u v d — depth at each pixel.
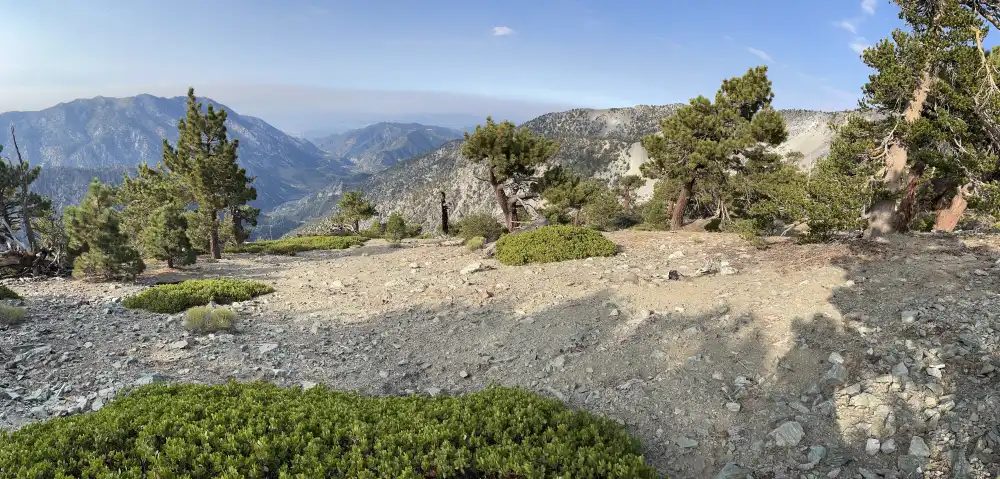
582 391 8.99
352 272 24.45
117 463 5.98
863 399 6.91
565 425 7.07
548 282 17.05
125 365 10.58
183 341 12.30
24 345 11.49
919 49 14.13
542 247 21.56
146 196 37.28
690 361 9.16
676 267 16.62
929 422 6.21
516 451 6.45
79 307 15.97
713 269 15.16
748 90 27.45
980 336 7.66
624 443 6.73
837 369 7.64
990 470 5.26
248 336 13.31
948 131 14.62
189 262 26.20
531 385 9.59
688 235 25.16
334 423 7.20
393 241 47.00
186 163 33.72
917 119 14.62
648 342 10.36
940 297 9.55
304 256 35.78
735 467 6.24
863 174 15.85
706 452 6.75
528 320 13.16
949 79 14.68
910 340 8.11
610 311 12.70
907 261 12.23
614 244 21.84
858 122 16.98
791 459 6.26
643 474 5.96
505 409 7.66
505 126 34.59
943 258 12.02
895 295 10.15
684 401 7.98
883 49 15.57
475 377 10.37
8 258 22.80
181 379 9.97
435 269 22.80
